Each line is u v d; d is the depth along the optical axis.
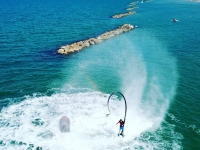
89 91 33.62
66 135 23.56
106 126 25.08
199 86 35.03
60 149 21.58
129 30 78.19
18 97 31.83
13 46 56.19
